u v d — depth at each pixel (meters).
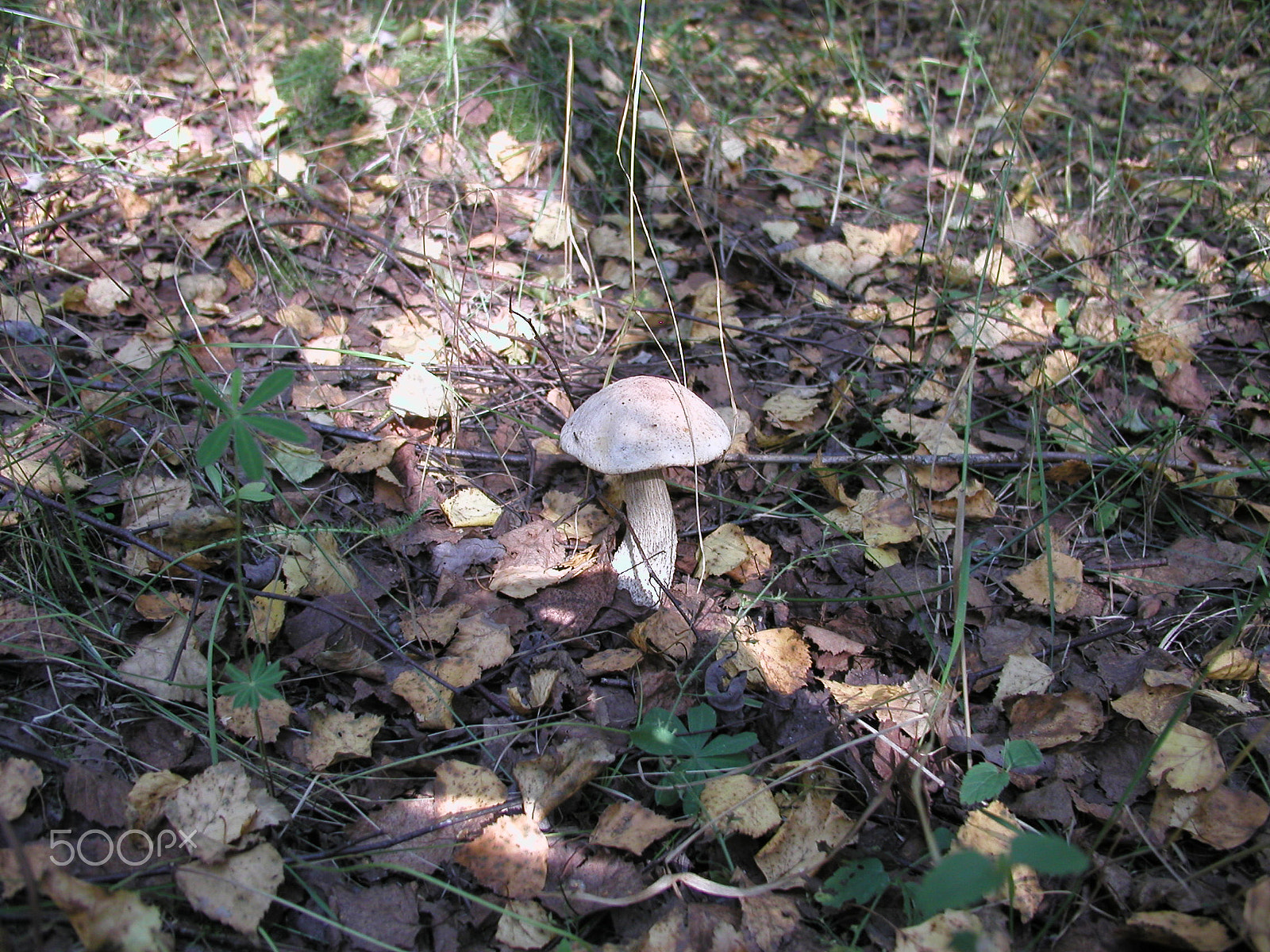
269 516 0.57
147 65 0.91
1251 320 0.76
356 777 0.46
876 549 0.58
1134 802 0.47
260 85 0.87
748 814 0.45
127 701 0.47
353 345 0.70
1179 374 0.70
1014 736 0.49
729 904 0.43
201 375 0.56
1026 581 0.57
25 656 0.47
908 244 0.81
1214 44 1.09
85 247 0.72
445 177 0.81
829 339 0.74
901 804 0.46
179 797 0.42
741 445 0.64
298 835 0.44
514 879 0.42
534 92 0.85
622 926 0.42
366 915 0.42
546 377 0.68
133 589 0.52
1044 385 0.68
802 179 0.89
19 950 0.38
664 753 0.45
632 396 0.50
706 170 0.85
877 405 0.68
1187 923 0.41
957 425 0.67
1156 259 0.81
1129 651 0.54
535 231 0.78
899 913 0.43
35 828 0.42
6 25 0.84
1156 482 0.60
